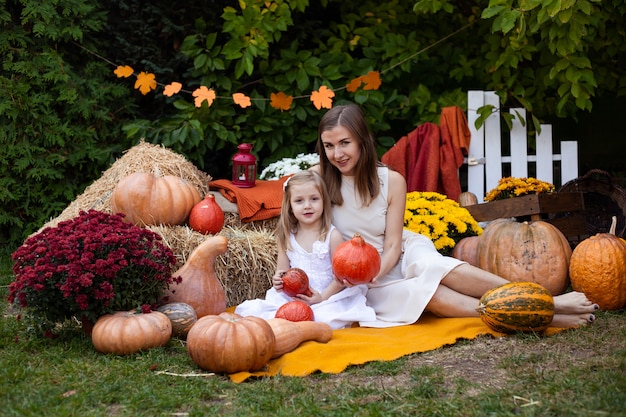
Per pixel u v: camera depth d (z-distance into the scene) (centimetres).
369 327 432
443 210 549
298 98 726
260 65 732
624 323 418
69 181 682
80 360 358
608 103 866
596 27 673
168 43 761
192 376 338
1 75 654
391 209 452
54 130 659
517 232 484
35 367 346
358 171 442
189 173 562
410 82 781
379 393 311
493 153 677
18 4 672
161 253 411
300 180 439
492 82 747
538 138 687
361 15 790
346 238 459
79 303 375
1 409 287
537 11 609
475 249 525
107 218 412
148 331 374
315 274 448
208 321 347
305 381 332
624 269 446
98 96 685
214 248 446
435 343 383
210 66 700
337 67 725
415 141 654
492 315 394
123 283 394
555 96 755
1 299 507
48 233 399
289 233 452
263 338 344
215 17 756
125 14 744
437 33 799
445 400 298
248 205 548
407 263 451
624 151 868
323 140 437
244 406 301
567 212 590
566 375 322
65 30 665
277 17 712
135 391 314
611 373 321
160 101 753
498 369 341
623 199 561
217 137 727
